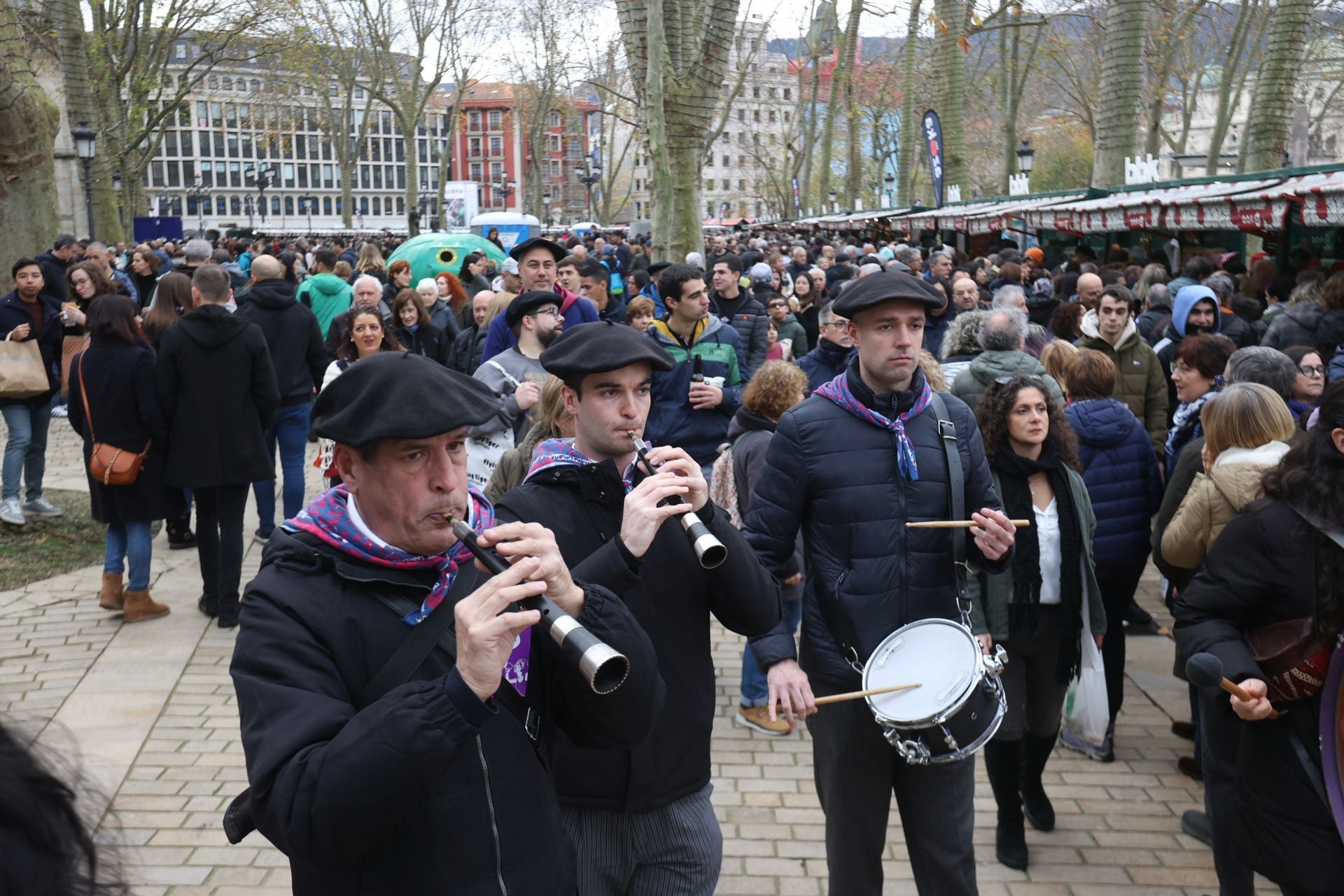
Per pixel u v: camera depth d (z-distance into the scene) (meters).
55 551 7.86
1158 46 32.94
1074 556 4.01
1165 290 8.74
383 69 51.81
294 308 8.02
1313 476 2.80
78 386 6.29
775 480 3.42
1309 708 2.83
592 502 2.78
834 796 3.41
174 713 5.33
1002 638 3.93
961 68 30.06
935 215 25.12
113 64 31.12
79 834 1.28
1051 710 4.11
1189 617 3.03
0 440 11.61
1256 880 4.00
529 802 1.99
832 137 48.22
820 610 3.43
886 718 3.04
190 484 6.23
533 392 5.12
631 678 2.10
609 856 2.75
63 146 30.44
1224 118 33.41
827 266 17.48
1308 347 5.42
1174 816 4.46
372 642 1.91
